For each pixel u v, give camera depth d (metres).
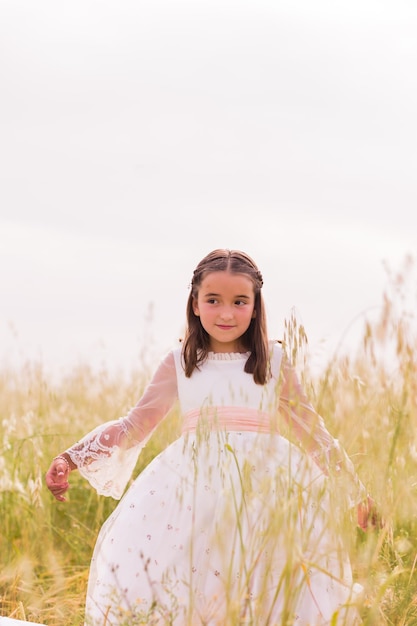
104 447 4.37
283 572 3.26
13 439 6.29
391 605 4.02
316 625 3.60
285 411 4.18
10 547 5.41
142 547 3.89
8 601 4.85
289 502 3.24
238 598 3.30
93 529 5.76
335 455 3.82
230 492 3.84
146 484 4.06
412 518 4.32
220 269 4.23
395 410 4.26
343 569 3.48
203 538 3.83
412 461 4.18
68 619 4.64
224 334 4.21
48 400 6.95
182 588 3.76
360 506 3.85
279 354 4.25
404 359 3.92
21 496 5.63
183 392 4.31
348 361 3.88
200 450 3.96
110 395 7.37
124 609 3.69
